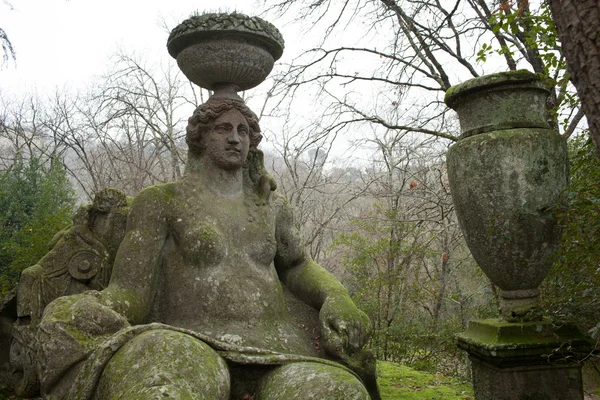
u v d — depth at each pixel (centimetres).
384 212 960
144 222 256
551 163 258
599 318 254
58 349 200
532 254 258
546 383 250
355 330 243
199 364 188
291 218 294
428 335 721
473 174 263
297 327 266
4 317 333
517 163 255
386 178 1187
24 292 303
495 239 260
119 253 253
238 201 272
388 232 996
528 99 267
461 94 276
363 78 742
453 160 275
